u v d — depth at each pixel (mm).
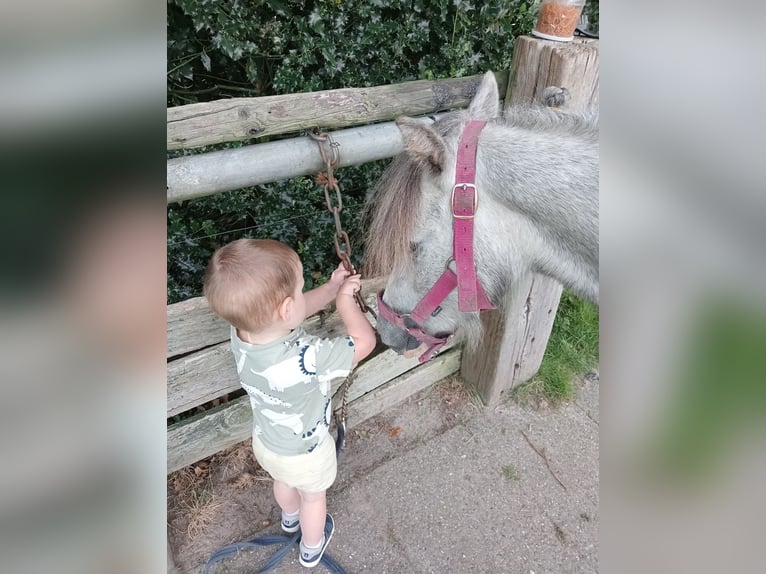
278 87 2057
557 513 1749
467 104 1617
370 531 1667
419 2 2152
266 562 1565
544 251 1260
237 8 1888
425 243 1185
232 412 1663
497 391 2076
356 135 1309
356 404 1908
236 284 1031
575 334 2428
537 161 1141
